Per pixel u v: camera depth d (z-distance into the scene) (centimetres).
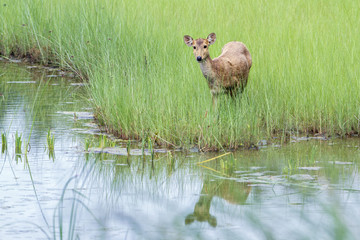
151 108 1930
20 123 2045
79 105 2369
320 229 1118
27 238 1104
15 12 3475
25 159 1636
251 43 2409
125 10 3125
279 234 1102
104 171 1539
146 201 1312
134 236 1110
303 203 1280
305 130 1988
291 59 2228
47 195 1342
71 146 1788
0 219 1197
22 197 1327
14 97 2456
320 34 2452
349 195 1327
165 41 2548
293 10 2942
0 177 1473
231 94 2012
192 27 2728
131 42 2708
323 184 1412
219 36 2542
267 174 1508
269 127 1956
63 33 3141
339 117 1931
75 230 1147
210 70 1931
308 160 1638
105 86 2141
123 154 1712
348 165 1580
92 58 2750
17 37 3412
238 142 1805
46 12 3359
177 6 3195
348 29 2502
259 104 1994
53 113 2222
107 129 1991
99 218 1209
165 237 1106
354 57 2188
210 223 1177
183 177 1492
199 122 1811
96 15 3014
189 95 1934
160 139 1825
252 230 1136
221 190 1385
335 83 2031
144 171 1545
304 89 2041
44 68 3122
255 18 2797
